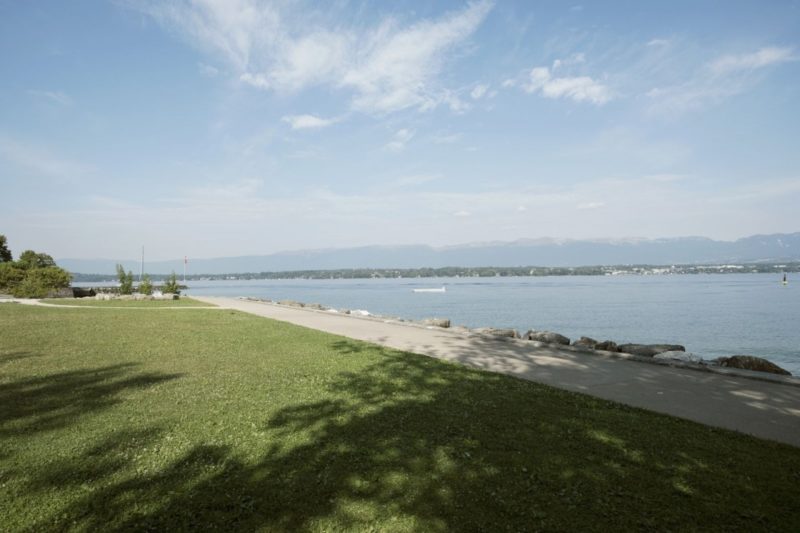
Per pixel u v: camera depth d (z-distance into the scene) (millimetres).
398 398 7648
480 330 16516
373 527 3920
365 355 11656
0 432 6109
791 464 5074
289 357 11430
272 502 4324
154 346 13180
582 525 3920
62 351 12336
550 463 5113
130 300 36500
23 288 40594
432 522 3986
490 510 4168
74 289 45281
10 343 13641
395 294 112625
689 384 8664
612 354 11500
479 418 6605
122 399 7656
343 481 4719
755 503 4266
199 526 3941
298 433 6047
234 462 5176
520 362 10820
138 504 4297
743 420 6582
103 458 5297
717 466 5027
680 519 4004
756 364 9953
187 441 5789
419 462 5141
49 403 7430
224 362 10828
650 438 5824
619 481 4691
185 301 36000
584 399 7547
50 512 4160
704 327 39156
